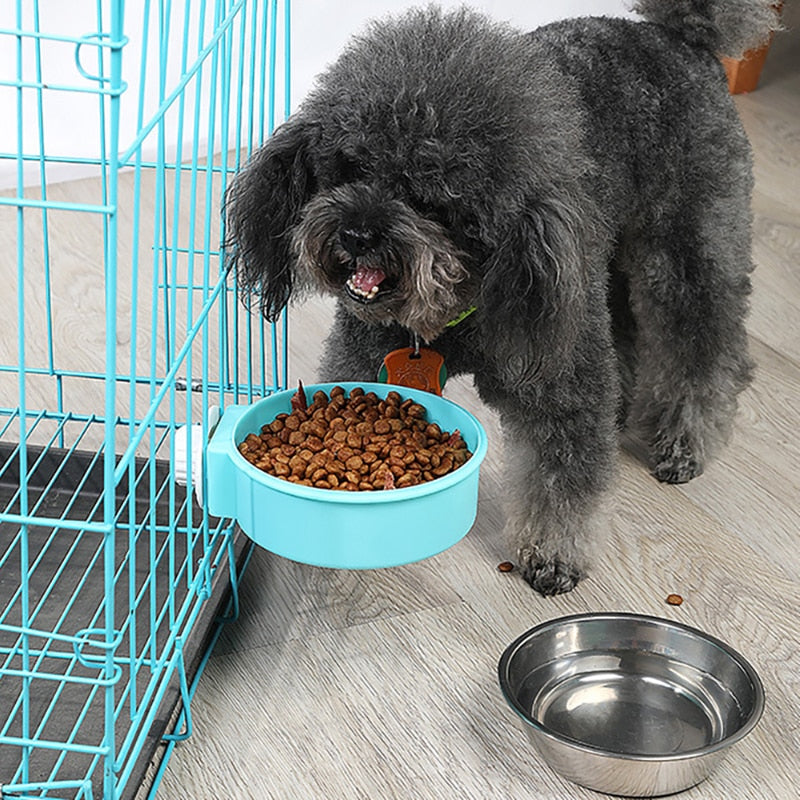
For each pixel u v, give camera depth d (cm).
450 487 130
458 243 137
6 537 159
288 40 163
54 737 126
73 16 283
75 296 240
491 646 155
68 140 291
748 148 191
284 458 138
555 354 139
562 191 136
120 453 178
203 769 133
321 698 145
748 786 133
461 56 134
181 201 281
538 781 133
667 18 184
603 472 163
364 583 166
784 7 391
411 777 133
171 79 296
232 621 156
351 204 131
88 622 144
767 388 221
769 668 152
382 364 162
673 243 183
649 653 148
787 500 189
